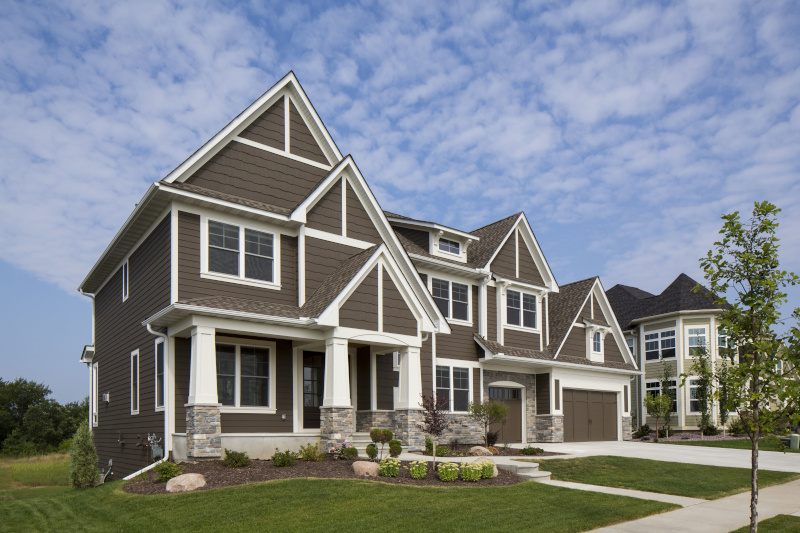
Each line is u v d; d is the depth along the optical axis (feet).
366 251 61.98
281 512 36.27
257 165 61.05
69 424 184.34
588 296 100.42
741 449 82.94
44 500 47.78
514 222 90.12
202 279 54.13
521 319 89.15
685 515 39.55
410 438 61.46
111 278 75.51
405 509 37.32
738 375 29.40
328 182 63.16
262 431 56.80
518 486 45.96
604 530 35.06
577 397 95.25
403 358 62.59
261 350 58.44
